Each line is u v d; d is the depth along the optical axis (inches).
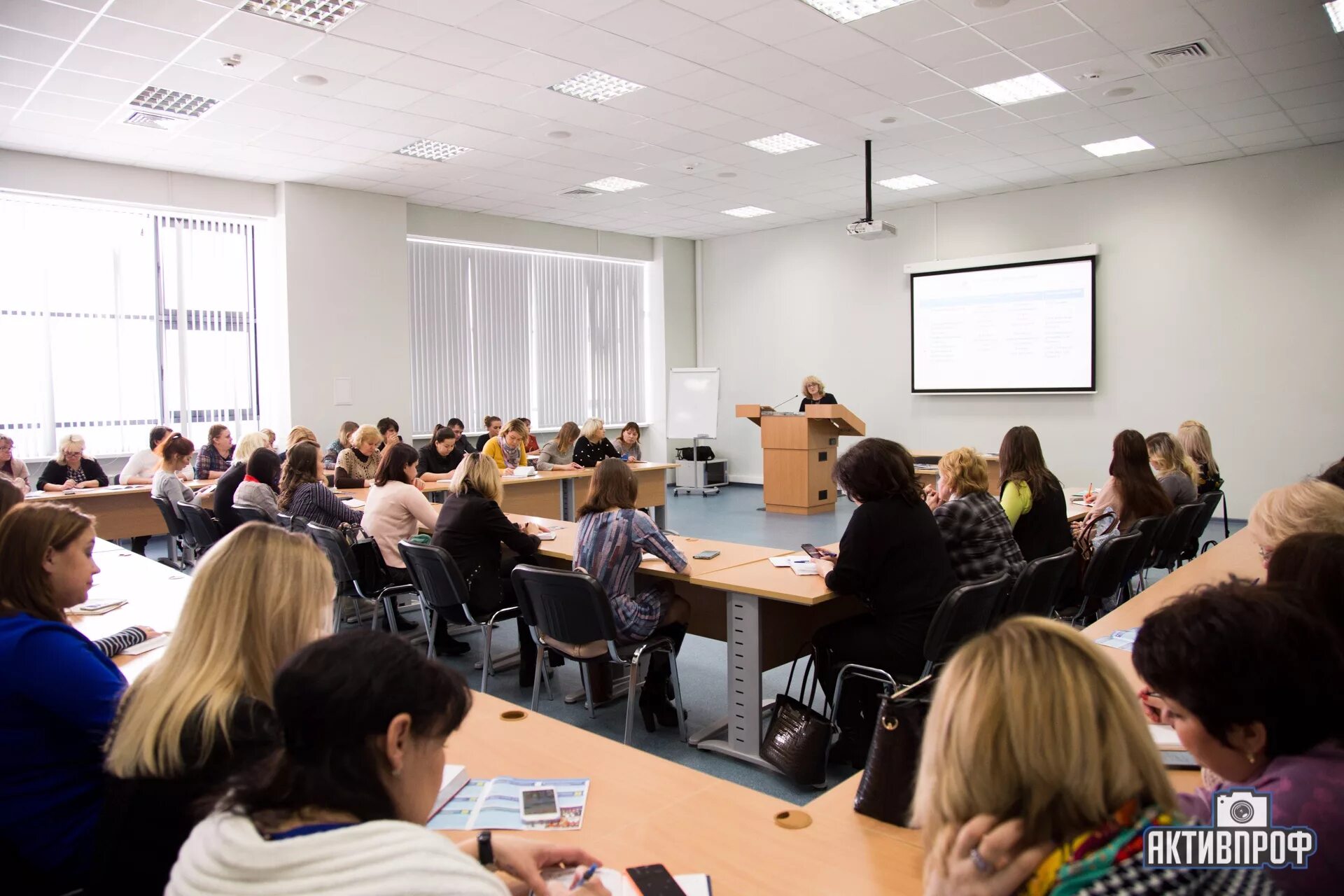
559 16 177.3
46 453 282.0
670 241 454.6
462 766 62.9
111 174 279.3
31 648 59.1
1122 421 331.6
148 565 141.4
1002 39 194.4
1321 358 290.4
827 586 112.6
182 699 47.0
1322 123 261.6
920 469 307.6
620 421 453.7
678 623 132.3
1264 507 76.7
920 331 379.2
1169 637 40.7
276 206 315.6
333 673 32.6
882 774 55.6
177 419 307.3
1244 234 302.2
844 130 263.4
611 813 57.1
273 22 176.9
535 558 155.7
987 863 29.8
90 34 180.4
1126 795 29.4
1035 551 143.5
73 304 285.3
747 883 48.5
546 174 310.3
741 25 184.2
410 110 234.2
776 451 352.2
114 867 46.5
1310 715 38.9
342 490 242.7
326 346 321.7
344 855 29.5
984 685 30.8
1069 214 339.0
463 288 384.2
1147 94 233.9
